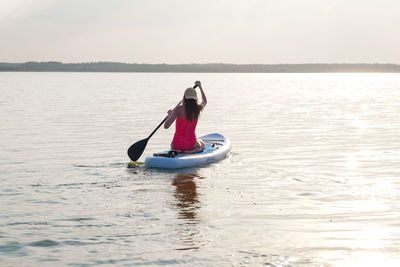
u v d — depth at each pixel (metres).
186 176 7.18
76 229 4.60
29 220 4.90
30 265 3.72
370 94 36.03
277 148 10.09
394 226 4.69
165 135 12.24
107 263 3.75
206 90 45.09
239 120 16.25
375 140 11.29
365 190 6.27
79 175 7.20
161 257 3.86
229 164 8.23
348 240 4.28
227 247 4.09
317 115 18.23
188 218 4.96
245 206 5.45
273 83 74.81
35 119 16.30
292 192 6.17
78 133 12.57
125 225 4.72
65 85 56.28
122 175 7.23
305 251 4.00
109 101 26.70
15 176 7.11
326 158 8.81
